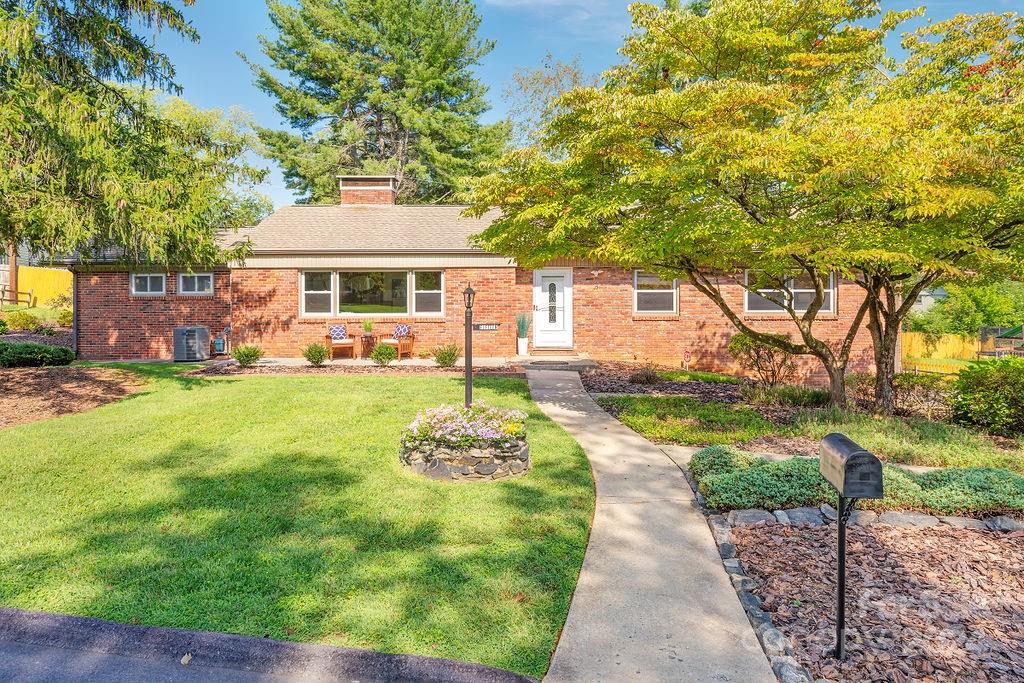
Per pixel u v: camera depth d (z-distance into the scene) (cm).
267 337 1645
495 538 462
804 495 532
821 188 679
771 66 873
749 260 948
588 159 778
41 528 473
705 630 347
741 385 1252
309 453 691
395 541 455
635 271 1667
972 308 2398
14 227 955
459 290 1645
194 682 309
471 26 3119
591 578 409
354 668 312
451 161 2977
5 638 341
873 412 954
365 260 1630
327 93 3138
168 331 1725
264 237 1686
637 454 720
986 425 882
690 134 703
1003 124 673
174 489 566
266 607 360
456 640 331
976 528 494
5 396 1009
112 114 1059
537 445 739
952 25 804
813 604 375
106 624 342
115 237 1030
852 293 1620
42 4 982
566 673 307
